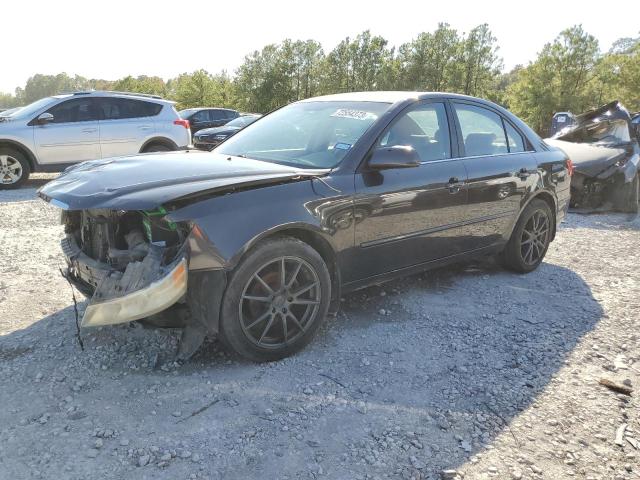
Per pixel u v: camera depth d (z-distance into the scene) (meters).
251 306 3.15
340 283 3.59
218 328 3.05
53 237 6.19
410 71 51.25
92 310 2.86
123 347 3.36
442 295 4.58
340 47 52.44
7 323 3.70
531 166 5.01
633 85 42.00
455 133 4.41
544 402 2.98
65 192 3.01
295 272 3.26
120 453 2.38
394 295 4.52
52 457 2.34
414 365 3.33
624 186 8.55
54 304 4.07
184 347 3.09
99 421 2.61
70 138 10.47
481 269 5.37
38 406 2.71
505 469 2.43
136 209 2.73
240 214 2.99
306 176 3.35
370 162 3.59
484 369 3.32
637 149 8.90
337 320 3.95
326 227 3.36
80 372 3.06
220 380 3.03
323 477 2.31
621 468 2.48
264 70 52.44
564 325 4.04
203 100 48.81
